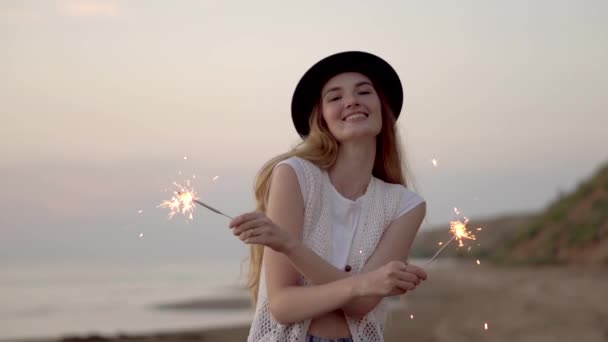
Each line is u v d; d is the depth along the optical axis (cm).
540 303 1373
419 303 1664
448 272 3316
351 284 276
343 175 321
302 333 289
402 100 349
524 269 2761
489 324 1112
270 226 275
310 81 330
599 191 3119
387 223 320
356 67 332
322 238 305
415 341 962
